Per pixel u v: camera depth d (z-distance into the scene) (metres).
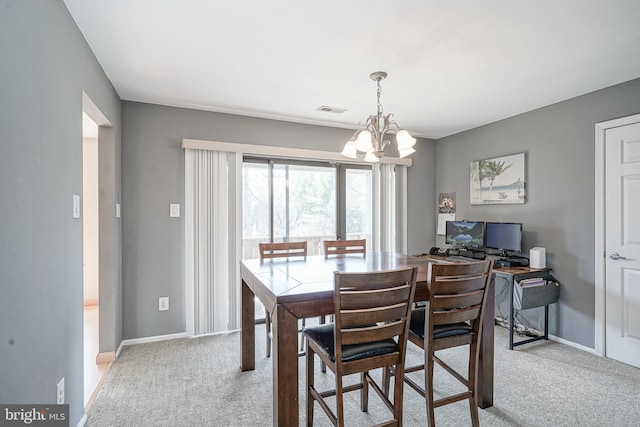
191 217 3.22
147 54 2.21
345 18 1.80
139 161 3.09
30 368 1.27
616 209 2.71
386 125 2.45
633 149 2.60
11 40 1.13
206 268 3.29
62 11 1.61
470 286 1.73
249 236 3.70
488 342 2.04
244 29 1.92
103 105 2.42
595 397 2.16
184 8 1.71
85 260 4.24
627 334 2.64
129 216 3.04
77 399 1.79
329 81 2.68
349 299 1.46
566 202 3.07
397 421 1.59
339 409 1.49
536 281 3.02
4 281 1.09
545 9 1.71
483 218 3.96
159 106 3.18
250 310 2.51
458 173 4.32
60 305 1.56
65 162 1.63
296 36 1.99
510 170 3.60
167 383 2.32
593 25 1.87
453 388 2.27
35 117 1.31
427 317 1.68
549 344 3.04
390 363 1.59
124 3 1.66
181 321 3.24
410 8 1.71
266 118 3.66
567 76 2.57
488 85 2.76
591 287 2.87
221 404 2.06
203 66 2.40
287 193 3.89
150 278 3.12
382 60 2.31
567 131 3.07
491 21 1.83
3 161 1.08
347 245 3.07
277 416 1.58
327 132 3.98
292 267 2.32
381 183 4.24
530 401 2.11
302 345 2.78
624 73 2.51
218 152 3.36
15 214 1.16
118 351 2.84
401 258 2.78
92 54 2.14
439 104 3.23
